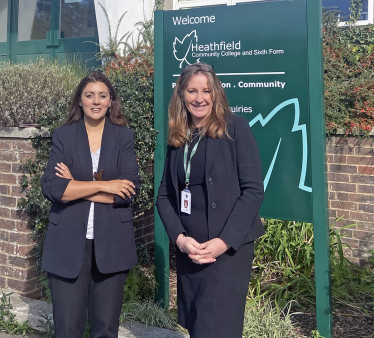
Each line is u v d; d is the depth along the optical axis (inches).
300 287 155.1
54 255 97.3
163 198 95.8
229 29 133.4
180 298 93.1
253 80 131.0
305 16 123.7
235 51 132.8
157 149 148.4
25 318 138.3
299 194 127.0
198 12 137.6
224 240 82.2
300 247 163.5
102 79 103.2
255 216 85.1
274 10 127.1
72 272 95.4
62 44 305.9
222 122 87.3
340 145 192.1
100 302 100.8
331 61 201.3
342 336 130.0
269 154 129.9
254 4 129.5
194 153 89.0
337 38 207.9
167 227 90.8
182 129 91.4
